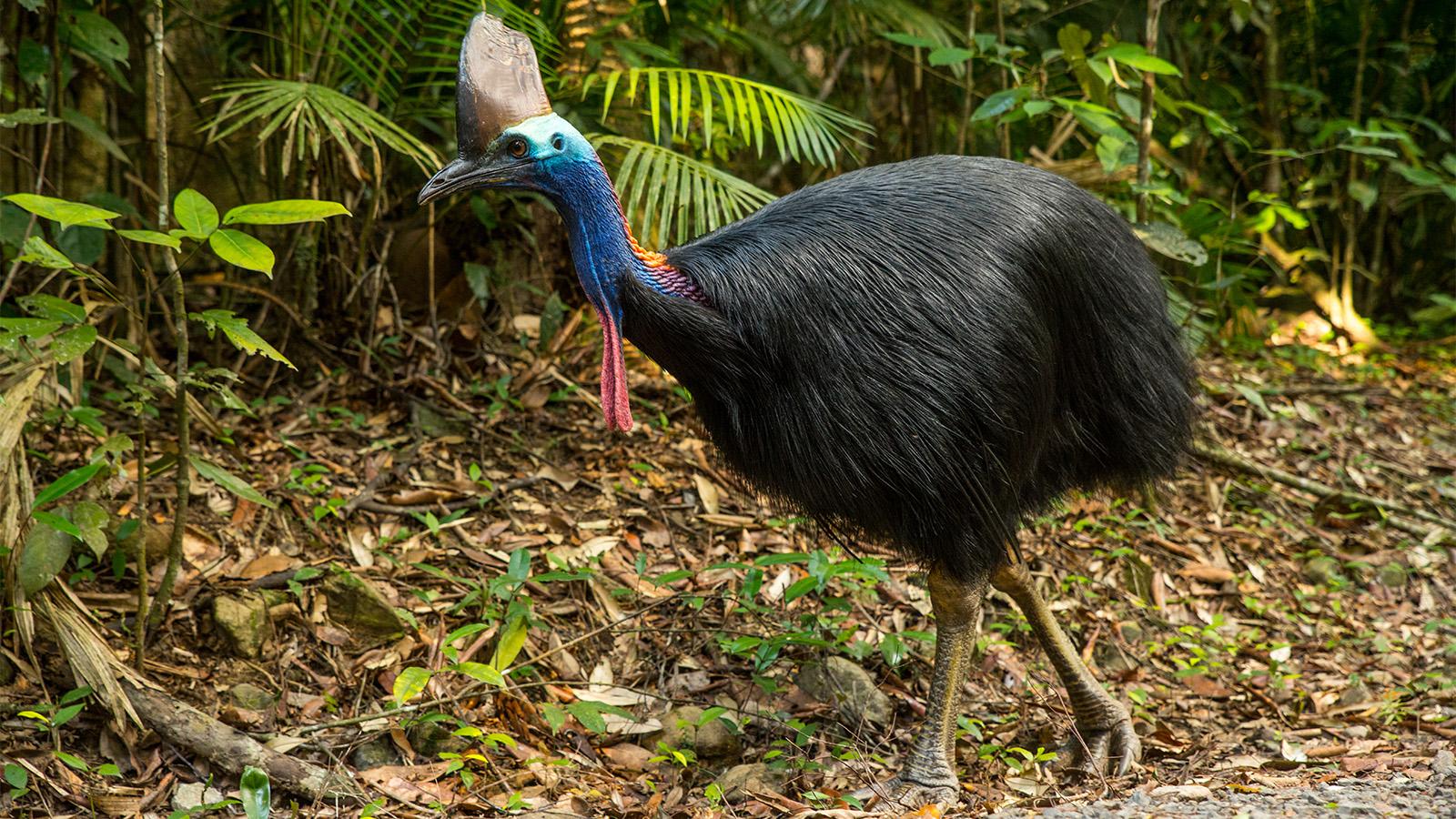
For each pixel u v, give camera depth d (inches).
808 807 151.2
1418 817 126.3
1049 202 152.9
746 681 183.3
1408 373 354.0
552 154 137.6
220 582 179.9
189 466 181.6
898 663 182.9
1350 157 371.2
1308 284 384.8
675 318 138.9
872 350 138.6
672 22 271.1
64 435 197.3
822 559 183.0
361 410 230.5
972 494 142.5
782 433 141.3
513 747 158.6
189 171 249.8
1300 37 400.2
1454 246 423.2
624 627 189.8
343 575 181.5
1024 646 204.1
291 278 240.2
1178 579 233.5
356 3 219.8
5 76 207.0
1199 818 129.1
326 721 164.2
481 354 246.4
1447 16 386.9
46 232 206.4
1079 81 246.7
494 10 208.5
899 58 329.4
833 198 147.5
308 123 183.5
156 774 151.8
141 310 220.2
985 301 141.3
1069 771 167.3
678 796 157.6
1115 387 159.3
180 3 241.1
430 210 236.5
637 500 218.4
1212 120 255.3
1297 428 295.0
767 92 203.6
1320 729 185.8
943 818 144.6
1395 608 235.9
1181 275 314.3
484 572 195.6
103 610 171.9
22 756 148.3
